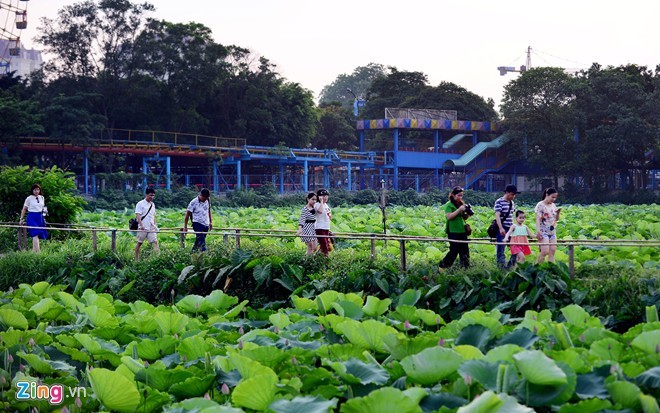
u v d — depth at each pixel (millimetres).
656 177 70125
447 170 65375
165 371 6738
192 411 5762
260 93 58938
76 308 10828
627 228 24641
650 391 5973
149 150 51000
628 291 10773
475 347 6707
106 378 6168
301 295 12906
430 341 7156
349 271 12906
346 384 6426
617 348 6789
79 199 21109
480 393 6043
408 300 11336
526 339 7070
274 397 5938
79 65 53125
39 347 8148
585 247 18109
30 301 11422
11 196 20172
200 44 55156
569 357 6301
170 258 14734
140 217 15875
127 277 14750
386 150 67438
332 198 54500
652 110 57031
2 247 18516
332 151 59750
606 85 58125
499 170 63500
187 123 56562
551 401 5695
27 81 55188
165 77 55031
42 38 52688
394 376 6715
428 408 5734
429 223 27500
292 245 16578
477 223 28984
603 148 56531
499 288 11570
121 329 8781
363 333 7523
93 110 51312
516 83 60281
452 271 12242
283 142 58969
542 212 13352
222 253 14539
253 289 13680
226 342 8703
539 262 12625
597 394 5816
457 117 70000
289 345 7652
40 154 52344
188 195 49312
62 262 15758
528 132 60219
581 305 10891
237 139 55531
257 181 60438
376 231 25078
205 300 10648
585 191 60125
